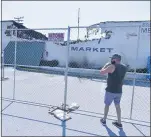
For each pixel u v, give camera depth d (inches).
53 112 211.2
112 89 176.7
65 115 203.8
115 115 212.1
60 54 658.8
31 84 384.2
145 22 558.3
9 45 700.0
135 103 273.3
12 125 177.3
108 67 171.6
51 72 592.7
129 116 215.0
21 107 228.1
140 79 512.4
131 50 576.4
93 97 294.2
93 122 191.5
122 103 271.6
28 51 683.4
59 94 305.9
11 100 254.8
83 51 630.5
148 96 319.9
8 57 686.5
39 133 163.6
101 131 172.1
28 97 275.4
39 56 672.4
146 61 557.3
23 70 615.8
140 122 197.0
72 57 639.8
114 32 595.2
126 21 578.9
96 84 417.4
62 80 448.8
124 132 172.1
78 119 197.6
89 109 232.1
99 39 613.0
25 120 189.9
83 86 390.3
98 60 618.8
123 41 586.9
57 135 161.3
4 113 206.4
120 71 173.3
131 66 571.5
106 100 182.4
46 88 350.3
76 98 285.6
